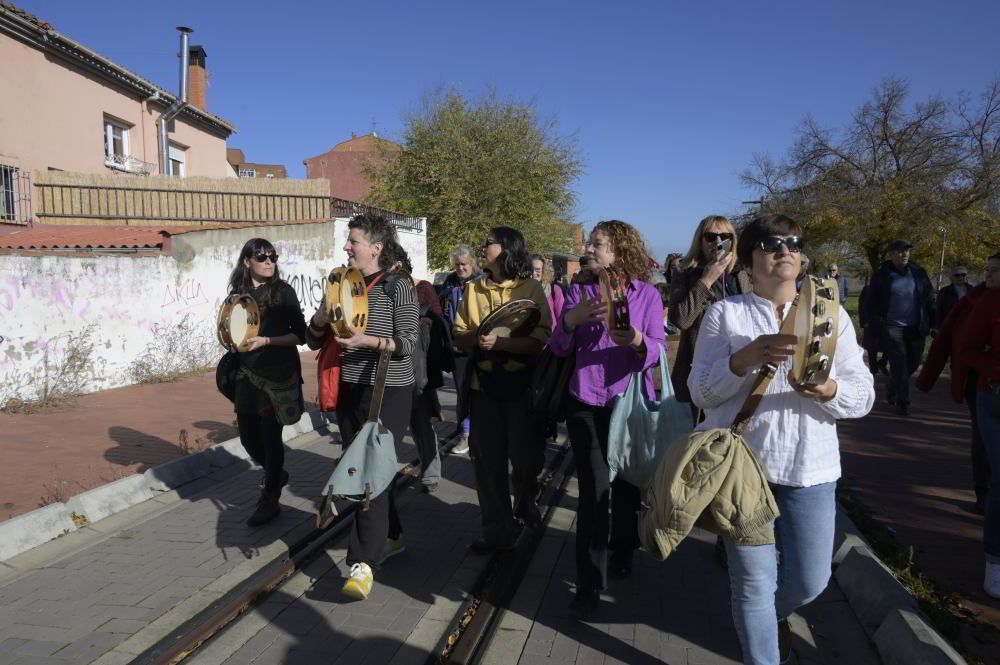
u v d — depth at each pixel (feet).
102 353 34.81
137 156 66.08
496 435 14.42
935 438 26.63
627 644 11.58
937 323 32.32
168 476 19.42
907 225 96.84
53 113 53.98
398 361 13.62
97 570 14.12
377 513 12.97
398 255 14.35
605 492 12.45
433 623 12.32
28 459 21.61
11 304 29.89
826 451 8.91
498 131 104.17
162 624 11.99
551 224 108.47
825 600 13.11
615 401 12.10
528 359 14.33
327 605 12.91
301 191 57.47
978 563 15.05
